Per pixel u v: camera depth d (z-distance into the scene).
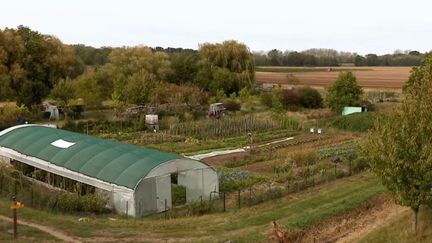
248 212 28.09
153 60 91.88
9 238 22.11
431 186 20.83
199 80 89.50
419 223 23.38
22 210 26.64
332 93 71.31
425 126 20.62
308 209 28.33
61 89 69.62
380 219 26.41
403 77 132.75
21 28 78.56
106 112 73.25
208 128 56.94
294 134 56.69
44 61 78.00
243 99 79.38
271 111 70.12
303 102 79.06
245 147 49.25
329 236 24.25
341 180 35.44
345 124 60.81
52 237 22.72
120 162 31.53
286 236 23.28
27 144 37.69
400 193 21.09
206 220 26.41
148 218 28.25
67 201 28.28
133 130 58.19
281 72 156.75
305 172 35.94
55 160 34.34
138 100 69.88
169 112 67.06
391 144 20.66
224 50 93.88
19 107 64.19
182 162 31.23
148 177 29.52
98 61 147.88
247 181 35.34
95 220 26.30
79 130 57.25
